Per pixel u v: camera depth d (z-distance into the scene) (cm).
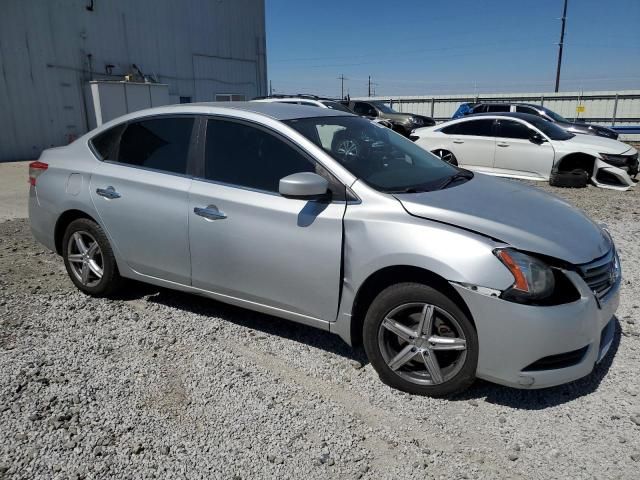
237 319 425
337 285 327
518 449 272
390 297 313
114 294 470
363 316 340
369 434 285
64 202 450
